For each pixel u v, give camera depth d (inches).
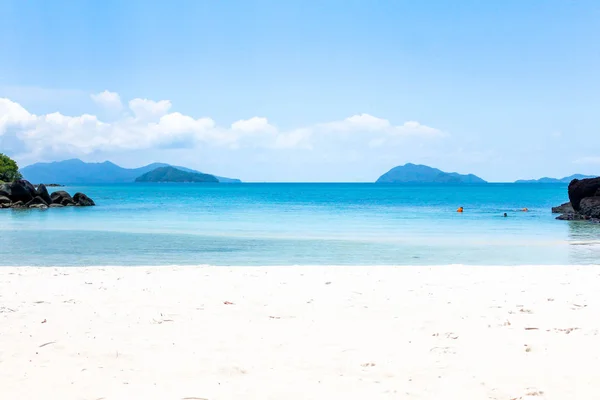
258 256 845.8
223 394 239.0
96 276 560.7
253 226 1439.5
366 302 427.5
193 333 337.1
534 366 274.7
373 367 274.7
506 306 411.8
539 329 344.8
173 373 265.9
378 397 235.3
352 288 489.1
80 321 365.4
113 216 1857.8
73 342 316.8
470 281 529.3
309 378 259.0
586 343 313.4
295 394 238.8
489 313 389.1
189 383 252.4
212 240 1071.6
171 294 458.9
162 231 1270.9
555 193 5797.2
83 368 272.8
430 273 587.8
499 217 1888.5
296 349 305.0
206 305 416.2
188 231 1273.4
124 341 319.3
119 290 477.1
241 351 301.1
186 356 292.0
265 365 278.1
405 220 1718.8
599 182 1847.9
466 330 343.6
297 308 406.0
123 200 3540.8
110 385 249.8
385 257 839.7
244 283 515.8
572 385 248.5
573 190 1908.2
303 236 1163.3
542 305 414.6
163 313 388.8
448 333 335.9
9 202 2367.1
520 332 338.0
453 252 899.4
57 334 333.4
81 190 7145.7
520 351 299.7
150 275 568.4
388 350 302.8
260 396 236.7
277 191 6771.7
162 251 900.6
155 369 271.7
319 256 846.5
